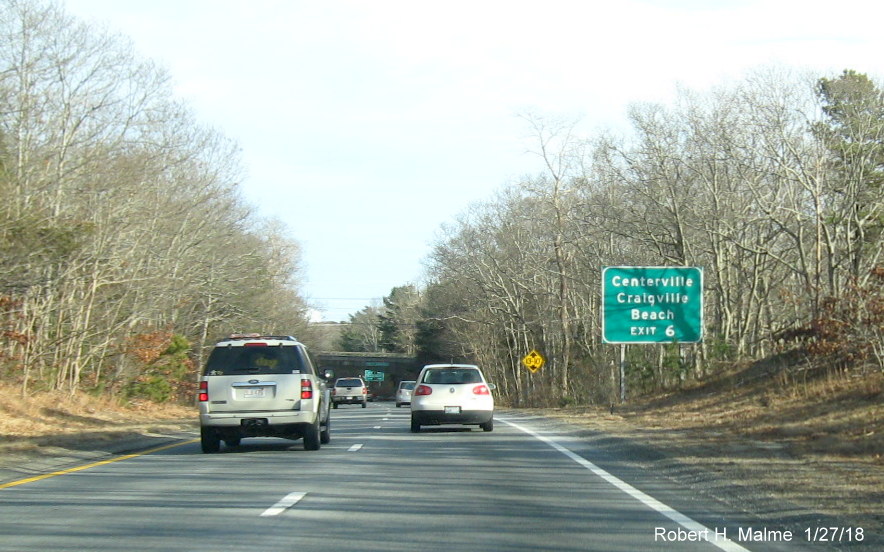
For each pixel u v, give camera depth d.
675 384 36.94
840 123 35.75
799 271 37.38
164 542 8.78
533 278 59.41
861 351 25.53
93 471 14.77
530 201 57.91
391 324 117.12
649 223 41.25
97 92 32.56
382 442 20.67
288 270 68.00
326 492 12.10
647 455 16.73
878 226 37.06
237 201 60.22
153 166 32.91
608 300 30.14
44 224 26.12
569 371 55.41
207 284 43.78
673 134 40.09
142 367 37.09
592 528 9.57
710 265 47.94
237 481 13.30
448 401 23.50
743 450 16.84
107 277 32.72
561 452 17.88
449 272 70.00
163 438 22.75
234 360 18.28
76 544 8.70
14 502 11.29
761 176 39.03
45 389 29.42
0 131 25.88
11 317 27.97
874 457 14.95
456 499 11.52
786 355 31.67
